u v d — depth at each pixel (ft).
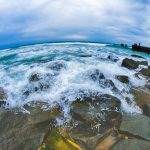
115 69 33.35
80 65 32.55
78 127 18.53
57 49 59.77
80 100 22.31
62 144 16.35
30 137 16.89
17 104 22.24
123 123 19.48
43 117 19.35
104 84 26.35
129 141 17.15
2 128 17.99
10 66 34.83
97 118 19.66
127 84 28.14
